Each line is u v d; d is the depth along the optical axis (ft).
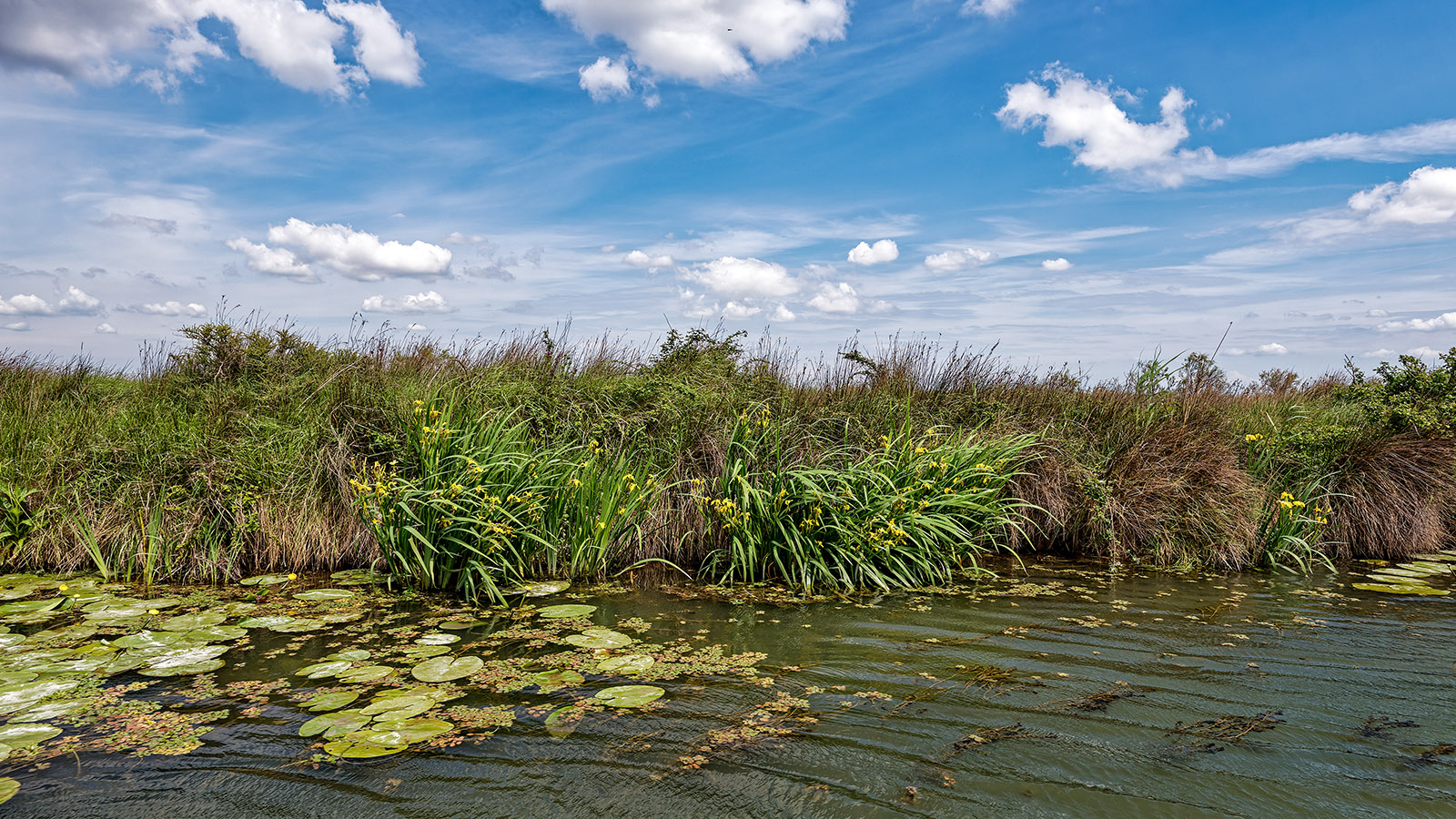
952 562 19.51
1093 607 15.40
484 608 14.88
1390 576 18.56
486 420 19.79
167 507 17.61
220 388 23.38
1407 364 24.11
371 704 10.07
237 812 7.53
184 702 10.14
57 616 13.83
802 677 11.31
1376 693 10.71
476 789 7.99
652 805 7.70
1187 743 9.09
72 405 22.68
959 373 25.84
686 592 16.56
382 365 24.34
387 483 16.99
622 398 22.27
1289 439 23.35
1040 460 22.09
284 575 17.04
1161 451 22.15
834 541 17.71
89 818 7.38
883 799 7.83
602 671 11.47
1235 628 13.93
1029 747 9.00
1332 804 7.76
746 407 22.25
